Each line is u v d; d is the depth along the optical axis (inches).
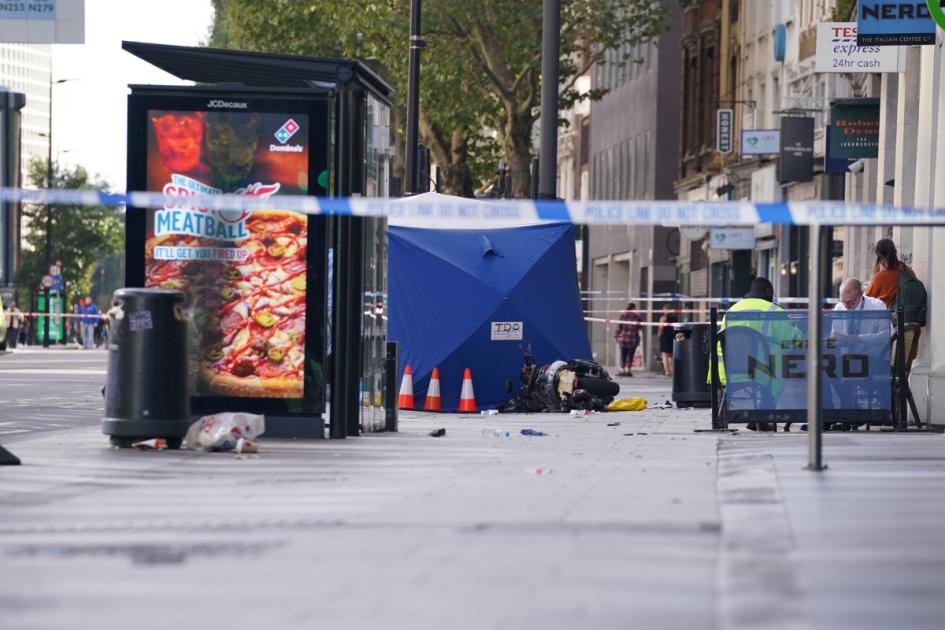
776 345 1569.9
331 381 1493.6
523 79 4650.6
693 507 904.3
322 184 1454.2
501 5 4404.5
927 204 1925.4
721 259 4692.4
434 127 5049.2
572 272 2363.4
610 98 6417.3
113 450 1312.7
